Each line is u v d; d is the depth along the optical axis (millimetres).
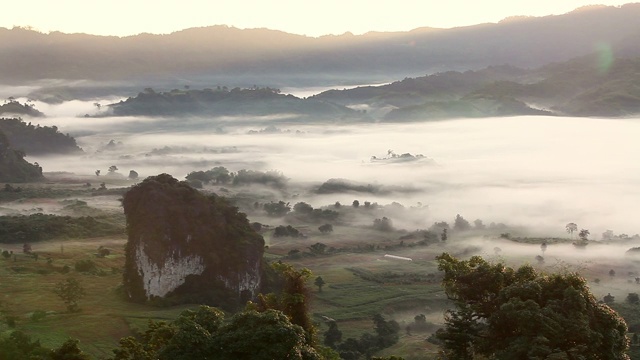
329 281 184875
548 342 44781
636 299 160500
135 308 135250
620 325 47594
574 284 48406
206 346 44344
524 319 45344
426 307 160875
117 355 52562
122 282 154750
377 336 134000
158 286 145875
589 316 46844
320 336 132000
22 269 160250
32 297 134750
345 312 153750
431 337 128000
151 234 148250
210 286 151000
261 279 161500
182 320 45719
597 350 46500
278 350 43281
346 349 124000
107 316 123688
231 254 155000
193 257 150625
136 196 156875
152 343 52000
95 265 170625
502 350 46750
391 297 167500
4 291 138250
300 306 54500
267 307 54125
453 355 51812
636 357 110312
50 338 104812
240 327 45188
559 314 45969
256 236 164750
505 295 48312
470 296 51688
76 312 125750
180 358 43719
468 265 52531
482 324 51344
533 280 49188
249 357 43625
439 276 190750
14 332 85562
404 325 144875
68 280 135500
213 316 48375
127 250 152000
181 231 150750
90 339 110625
